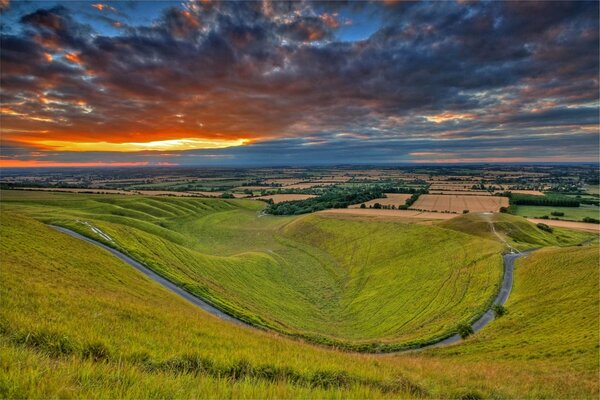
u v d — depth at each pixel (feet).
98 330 44.75
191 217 585.63
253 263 309.22
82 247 178.29
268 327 154.81
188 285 178.60
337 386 37.60
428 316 201.77
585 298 155.74
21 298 52.90
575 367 80.12
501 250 274.77
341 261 368.68
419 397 39.42
